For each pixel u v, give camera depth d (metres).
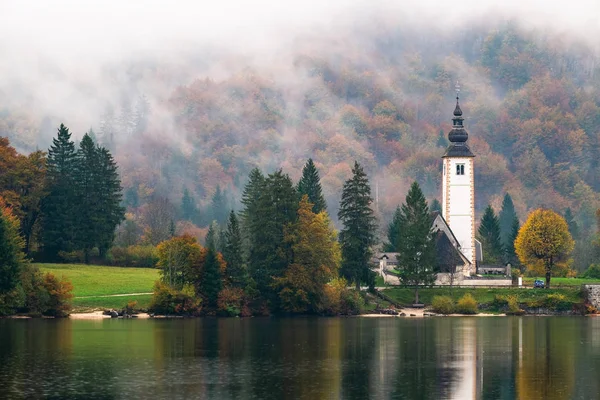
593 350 169.62
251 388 131.88
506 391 132.00
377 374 143.50
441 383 137.00
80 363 149.00
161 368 145.88
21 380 134.88
